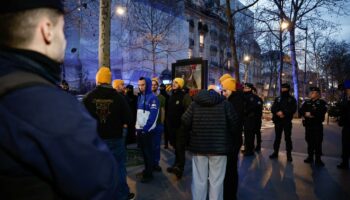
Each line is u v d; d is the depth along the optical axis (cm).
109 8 757
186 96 648
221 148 379
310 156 751
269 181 577
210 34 4641
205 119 383
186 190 509
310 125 745
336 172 652
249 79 5828
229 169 435
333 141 1169
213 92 391
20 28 93
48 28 99
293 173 638
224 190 437
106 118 399
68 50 2359
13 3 91
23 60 92
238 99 447
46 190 85
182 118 399
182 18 3378
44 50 98
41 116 83
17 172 82
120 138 413
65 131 84
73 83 2367
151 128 542
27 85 87
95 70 2467
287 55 3359
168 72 2905
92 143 88
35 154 82
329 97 4400
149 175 554
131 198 459
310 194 505
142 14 2483
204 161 394
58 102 87
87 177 86
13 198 82
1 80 87
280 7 1930
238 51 4281
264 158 796
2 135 82
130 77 2594
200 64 865
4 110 83
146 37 2458
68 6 2145
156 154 635
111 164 94
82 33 2378
